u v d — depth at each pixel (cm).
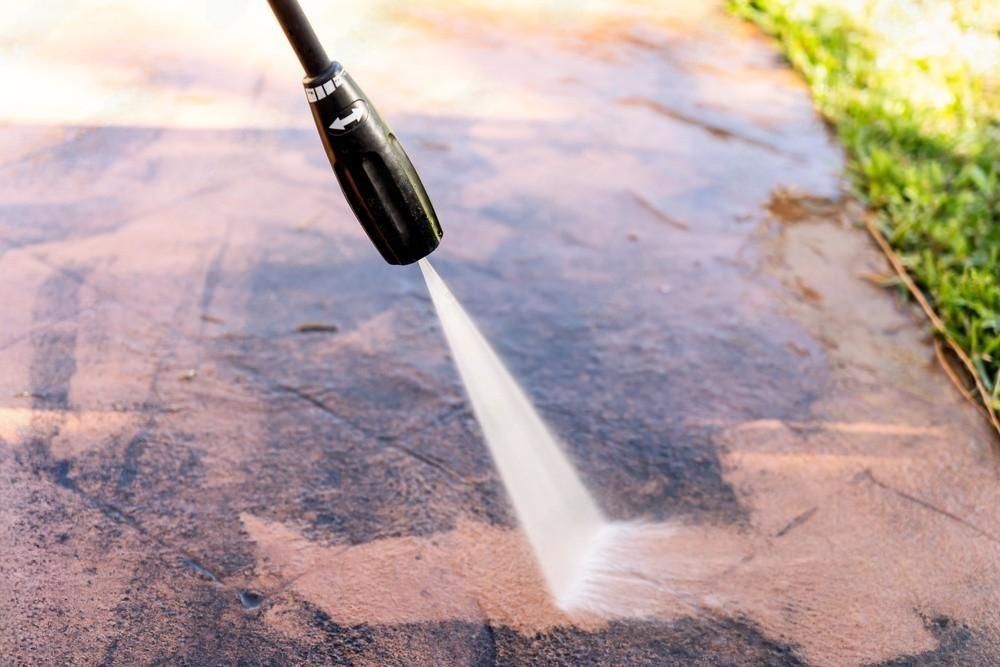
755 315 134
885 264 149
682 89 197
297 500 107
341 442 113
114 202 144
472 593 100
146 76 181
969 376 128
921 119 188
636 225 152
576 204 155
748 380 124
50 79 176
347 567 102
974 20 235
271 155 160
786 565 105
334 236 142
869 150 180
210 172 154
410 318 129
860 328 134
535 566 103
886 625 100
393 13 215
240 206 146
